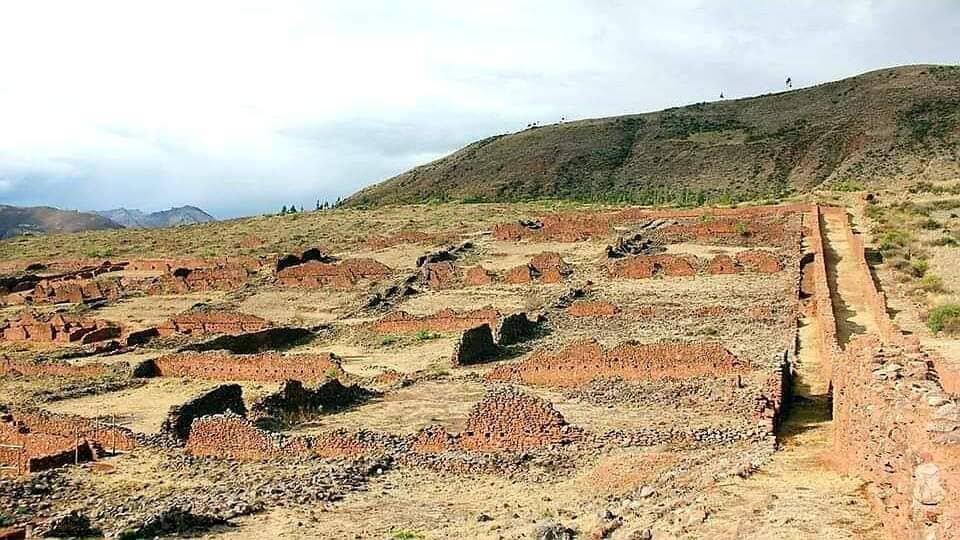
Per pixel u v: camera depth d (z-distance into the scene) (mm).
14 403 51594
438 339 68562
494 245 107812
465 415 41844
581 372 48125
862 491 20234
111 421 44719
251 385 56438
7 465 39031
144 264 120562
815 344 52281
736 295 70375
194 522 26453
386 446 35281
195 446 37375
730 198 155000
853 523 18016
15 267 128875
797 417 35875
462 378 51125
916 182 142500
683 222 104312
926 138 187875
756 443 29766
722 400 39156
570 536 21156
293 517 27141
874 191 125375
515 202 172375
